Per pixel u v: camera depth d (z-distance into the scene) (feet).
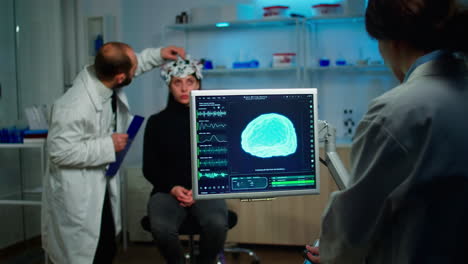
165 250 7.04
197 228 7.58
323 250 3.08
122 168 12.05
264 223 10.98
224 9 11.84
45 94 12.47
